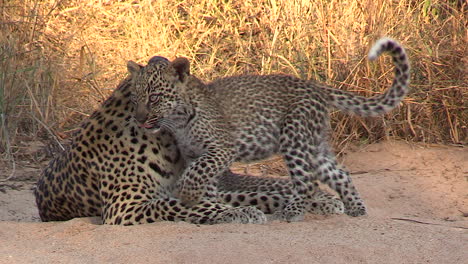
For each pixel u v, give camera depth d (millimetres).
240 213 9852
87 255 8617
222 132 10664
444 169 13617
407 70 11000
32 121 14812
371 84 15047
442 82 15164
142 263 8320
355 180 13102
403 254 8688
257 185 11484
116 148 10289
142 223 9961
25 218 11383
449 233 9391
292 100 11000
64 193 10617
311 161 10750
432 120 15070
